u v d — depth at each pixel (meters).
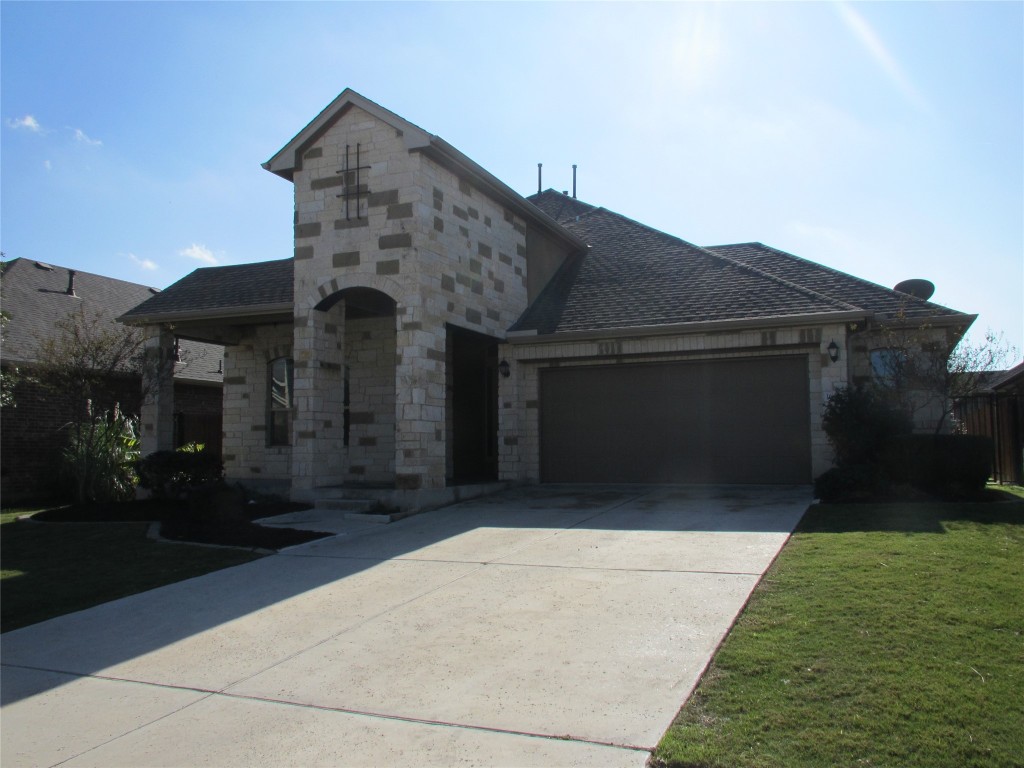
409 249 13.28
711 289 15.68
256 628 6.89
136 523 12.84
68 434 19.02
